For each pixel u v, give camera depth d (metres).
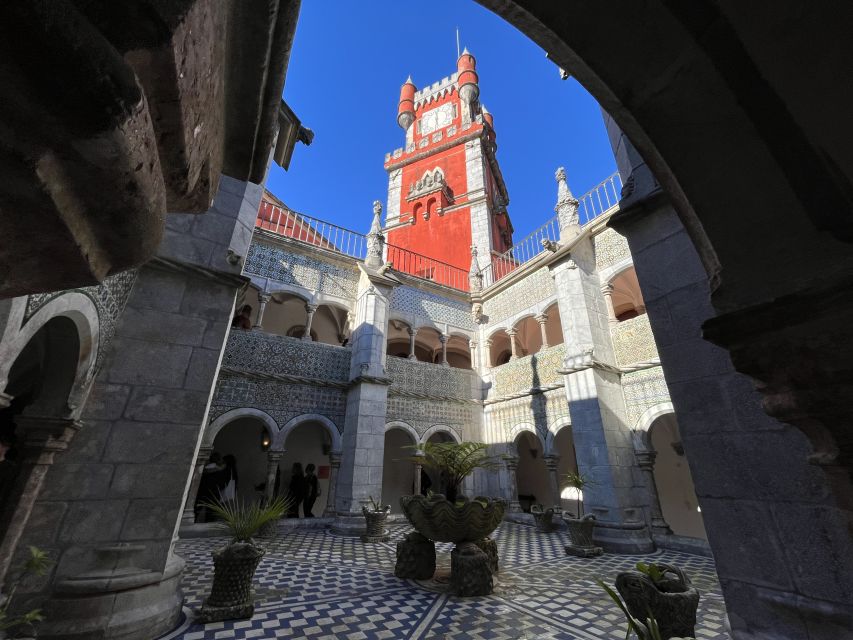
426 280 14.16
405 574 5.64
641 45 1.30
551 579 5.80
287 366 10.49
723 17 1.13
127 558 3.42
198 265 4.34
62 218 0.67
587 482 8.70
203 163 1.10
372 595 4.92
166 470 3.75
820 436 1.44
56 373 3.25
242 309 11.19
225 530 8.34
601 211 11.05
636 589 3.03
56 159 0.59
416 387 12.59
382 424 10.24
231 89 1.34
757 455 2.34
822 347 1.26
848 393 1.26
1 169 0.56
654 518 8.32
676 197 1.60
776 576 2.15
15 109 0.51
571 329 10.00
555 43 1.42
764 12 1.08
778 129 1.21
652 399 8.90
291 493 11.22
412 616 4.28
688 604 2.81
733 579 2.33
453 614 4.36
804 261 1.28
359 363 10.64
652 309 3.07
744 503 2.35
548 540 8.94
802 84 1.11
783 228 1.32
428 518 5.38
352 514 9.09
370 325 10.95
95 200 0.70
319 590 5.06
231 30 1.13
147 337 3.99
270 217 12.61
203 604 4.08
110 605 3.26
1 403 2.30
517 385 12.54
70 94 0.50
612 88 1.42
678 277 2.95
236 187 4.99
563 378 11.03
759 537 2.26
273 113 1.54
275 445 9.74
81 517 3.36
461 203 21.34
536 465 15.12
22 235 0.71
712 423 2.58
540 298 12.61
